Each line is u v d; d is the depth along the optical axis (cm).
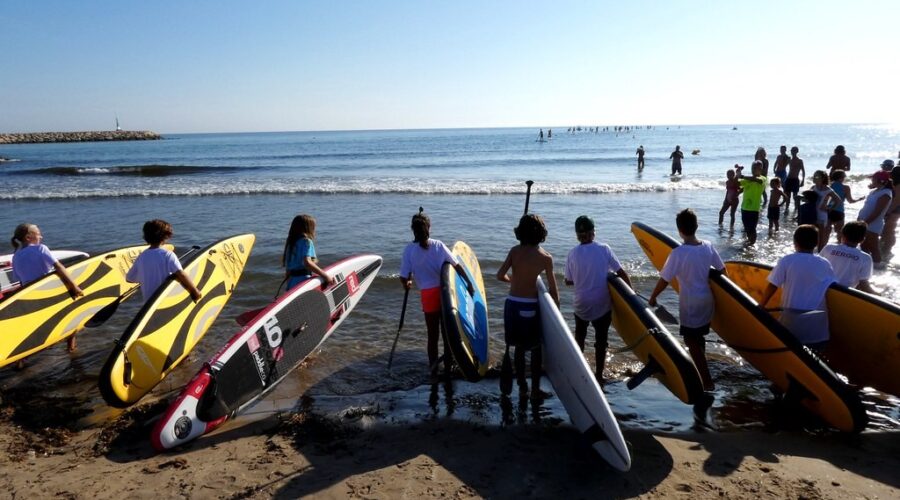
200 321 550
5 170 2959
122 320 648
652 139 7831
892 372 412
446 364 471
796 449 358
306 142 9438
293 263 522
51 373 505
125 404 417
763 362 428
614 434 326
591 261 438
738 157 3712
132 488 316
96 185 2139
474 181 2191
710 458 346
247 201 1641
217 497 306
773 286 441
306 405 434
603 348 453
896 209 839
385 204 1543
